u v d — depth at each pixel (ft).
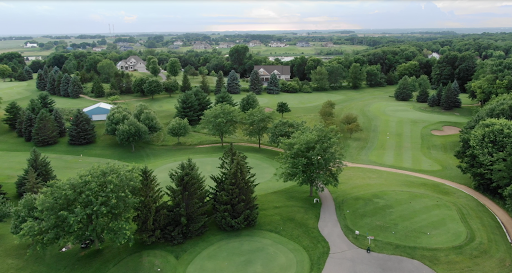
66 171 178.81
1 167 181.27
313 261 96.84
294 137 140.87
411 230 111.04
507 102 182.80
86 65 477.77
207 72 524.11
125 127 209.05
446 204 128.47
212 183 151.74
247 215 111.34
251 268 93.15
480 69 356.18
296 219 119.34
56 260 95.50
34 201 95.96
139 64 550.77
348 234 110.11
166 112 299.17
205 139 239.71
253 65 543.80
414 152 204.44
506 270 91.56
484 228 111.96
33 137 220.84
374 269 93.40
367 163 189.47
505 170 124.36
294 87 411.54
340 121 249.34
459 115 280.51
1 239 104.99
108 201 89.04
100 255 97.91
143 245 102.94
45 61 558.97
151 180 101.04
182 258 97.30
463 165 152.05
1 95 338.13
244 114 229.25
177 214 103.60
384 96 392.27
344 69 462.19
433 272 91.81
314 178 127.95
